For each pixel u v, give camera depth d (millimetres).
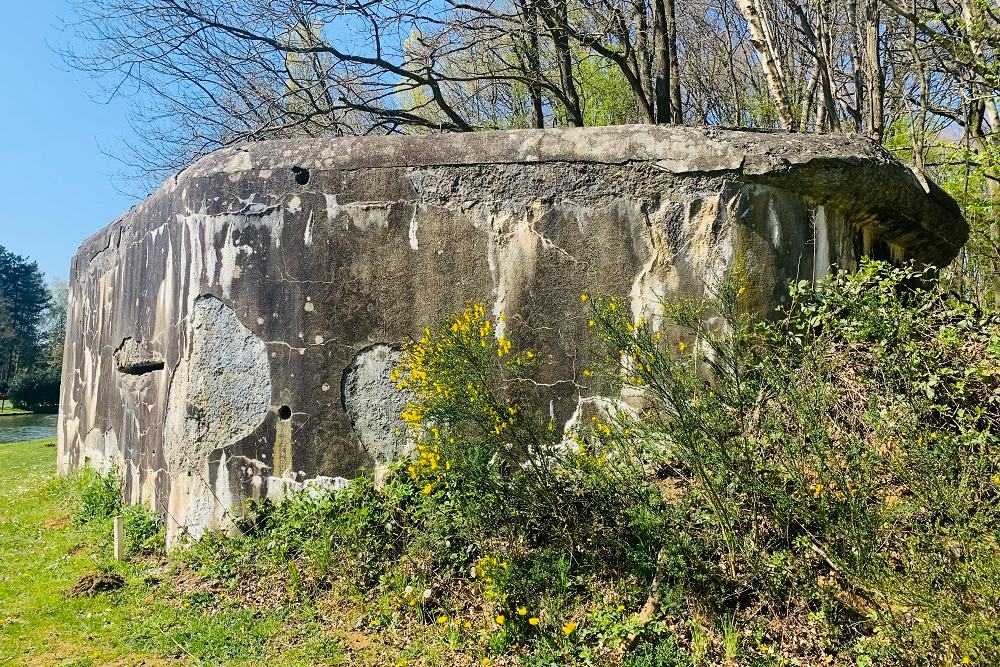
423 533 4262
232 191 5059
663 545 3678
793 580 3385
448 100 14438
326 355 4859
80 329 8492
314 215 4945
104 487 6539
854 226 5363
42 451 12648
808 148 4664
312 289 4910
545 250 4715
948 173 10805
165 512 5277
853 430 3420
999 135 8906
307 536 4555
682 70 15570
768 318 4570
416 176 4859
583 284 4664
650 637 3424
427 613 3891
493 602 3770
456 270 4789
